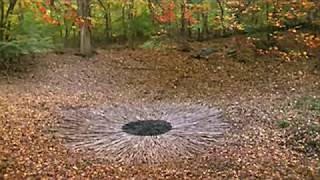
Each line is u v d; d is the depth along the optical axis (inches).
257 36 835.4
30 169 398.3
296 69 739.4
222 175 386.9
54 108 575.2
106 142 461.7
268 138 462.9
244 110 556.4
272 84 682.2
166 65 789.2
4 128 490.6
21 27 786.8
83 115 547.8
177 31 898.7
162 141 460.1
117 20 930.1
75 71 761.0
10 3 764.0
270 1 766.5
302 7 775.1
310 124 492.7
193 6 826.2
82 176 389.1
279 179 377.1
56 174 390.9
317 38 764.0
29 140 464.8
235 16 830.5
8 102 589.0
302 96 611.2
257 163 408.8
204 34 898.7
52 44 822.5
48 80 718.5
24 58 792.3
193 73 749.9
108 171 399.2
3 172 388.8
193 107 580.1
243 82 699.4
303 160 414.3
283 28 850.8
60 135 482.3
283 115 529.7
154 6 859.4
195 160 418.6
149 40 900.6
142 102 615.5
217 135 474.0
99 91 675.4
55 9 826.2
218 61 792.9
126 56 839.7
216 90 666.8
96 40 934.4
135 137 472.1
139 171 398.6
